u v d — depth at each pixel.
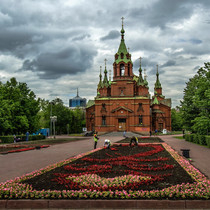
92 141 43.97
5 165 17.56
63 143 40.25
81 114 121.38
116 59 77.94
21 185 10.67
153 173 13.24
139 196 9.12
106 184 10.76
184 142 39.12
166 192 9.31
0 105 46.03
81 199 9.03
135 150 24.83
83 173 13.17
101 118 74.44
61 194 9.56
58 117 94.75
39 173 13.28
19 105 54.19
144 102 73.00
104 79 85.94
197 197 9.04
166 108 91.75
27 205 8.94
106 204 8.78
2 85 55.31
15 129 54.91
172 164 16.11
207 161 18.58
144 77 92.38
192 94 45.34
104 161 17.66
